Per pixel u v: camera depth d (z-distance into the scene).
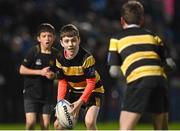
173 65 20.39
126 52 19.94
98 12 51.69
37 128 37.31
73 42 22.09
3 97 42.28
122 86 41.25
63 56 22.58
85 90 22.30
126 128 19.67
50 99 25.61
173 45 51.81
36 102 25.42
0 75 42.19
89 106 23.17
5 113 42.34
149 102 19.72
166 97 20.05
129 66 19.83
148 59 19.81
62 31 22.19
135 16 20.30
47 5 48.34
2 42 43.22
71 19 47.88
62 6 51.47
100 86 23.39
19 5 48.41
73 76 22.73
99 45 44.19
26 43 44.78
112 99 42.56
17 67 42.44
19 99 42.44
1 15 47.66
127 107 19.72
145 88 19.58
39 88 25.39
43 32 25.28
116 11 51.47
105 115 43.06
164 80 19.92
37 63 25.52
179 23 55.28
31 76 25.39
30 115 25.23
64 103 21.95
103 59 42.56
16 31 46.06
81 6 52.12
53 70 25.59
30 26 46.56
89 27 46.97
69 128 22.02
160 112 19.89
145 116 43.59
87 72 22.41
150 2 52.66
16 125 41.41
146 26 47.94
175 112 45.47
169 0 56.69
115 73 20.16
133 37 20.11
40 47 25.62
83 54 22.50
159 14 52.94
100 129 38.66
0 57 42.31
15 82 42.31
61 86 22.81
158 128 20.30
